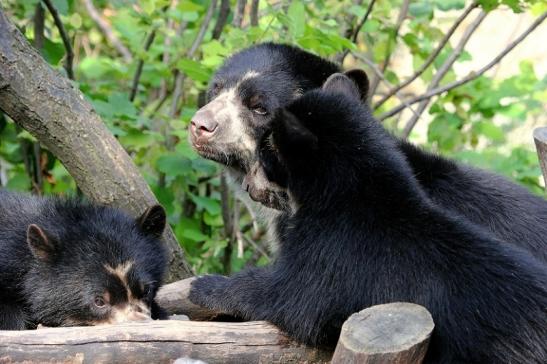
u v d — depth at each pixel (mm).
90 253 10406
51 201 11219
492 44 23750
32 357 7816
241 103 11656
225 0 14523
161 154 14234
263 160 9867
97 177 11547
